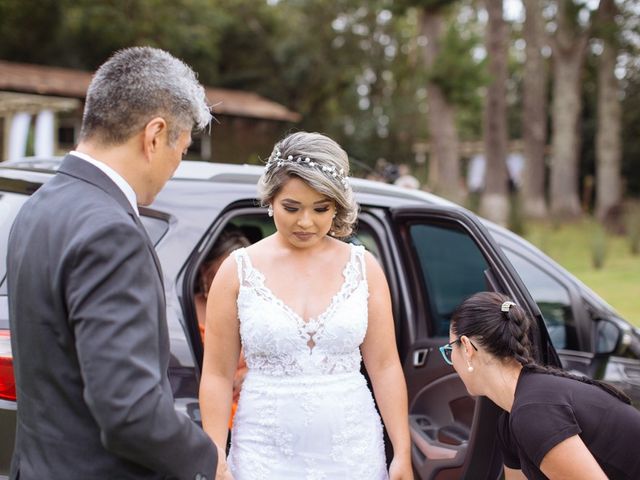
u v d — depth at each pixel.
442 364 2.89
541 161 21.62
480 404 2.21
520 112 32.31
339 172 1.90
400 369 2.06
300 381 1.89
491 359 2.01
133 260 1.36
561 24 21.02
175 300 2.18
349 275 1.97
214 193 2.42
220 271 1.98
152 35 22.94
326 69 26.42
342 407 1.91
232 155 21.03
